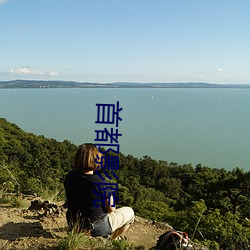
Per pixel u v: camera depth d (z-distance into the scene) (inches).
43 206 199.9
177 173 2276.1
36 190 304.5
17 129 2502.5
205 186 1279.5
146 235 189.3
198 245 156.4
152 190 1588.3
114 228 143.1
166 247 137.1
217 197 1254.9
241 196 1242.0
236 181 1208.8
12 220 173.5
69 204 143.5
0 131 2161.7
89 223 138.9
